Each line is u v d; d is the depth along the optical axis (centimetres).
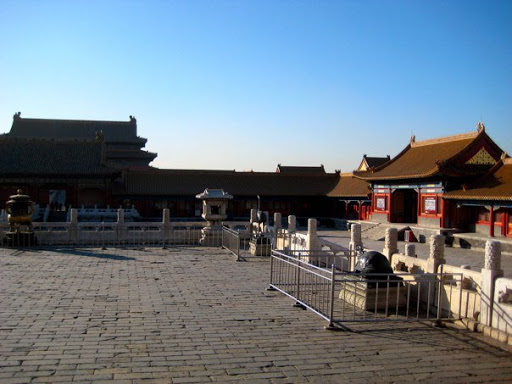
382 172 5631
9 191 6756
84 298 1623
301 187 7569
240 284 1909
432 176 4669
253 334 1241
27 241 3095
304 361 1053
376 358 1083
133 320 1355
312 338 1219
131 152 9669
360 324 1349
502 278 1246
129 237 3278
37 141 7144
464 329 1316
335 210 7319
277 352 1106
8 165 6700
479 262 3341
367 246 4309
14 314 1400
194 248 3102
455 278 1459
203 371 978
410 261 1650
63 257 2614
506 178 4191
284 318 1404
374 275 1391
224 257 2700
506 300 1235
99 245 3186
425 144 5672
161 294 1705
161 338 1192
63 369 973
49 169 6712
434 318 1381
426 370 1017
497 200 3978
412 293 1611
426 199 4900
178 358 1052
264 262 2519
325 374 981
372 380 958
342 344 1176
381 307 1509
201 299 1634
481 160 4662
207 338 1199
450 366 1043
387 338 1231
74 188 6838
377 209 5850
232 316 1418
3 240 3117
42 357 1042
